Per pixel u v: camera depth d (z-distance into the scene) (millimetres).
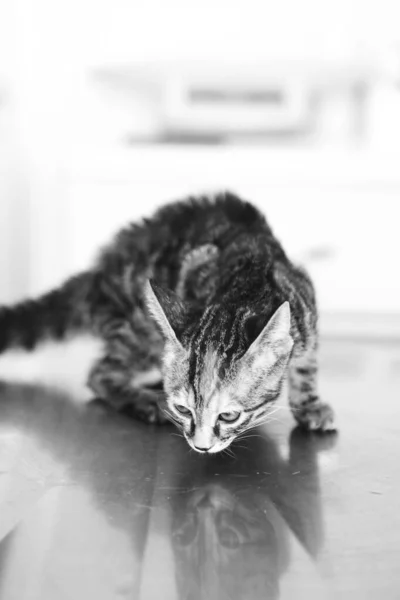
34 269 1279
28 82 1353
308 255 1168
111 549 413
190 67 1255
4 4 1333
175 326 527
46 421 631
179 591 375
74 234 1156
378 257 1173
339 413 659
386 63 1236
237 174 1148
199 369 509
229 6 1354
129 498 476
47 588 377
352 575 387
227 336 518
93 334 707
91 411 663
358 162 1145
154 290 542
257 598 369
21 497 476
